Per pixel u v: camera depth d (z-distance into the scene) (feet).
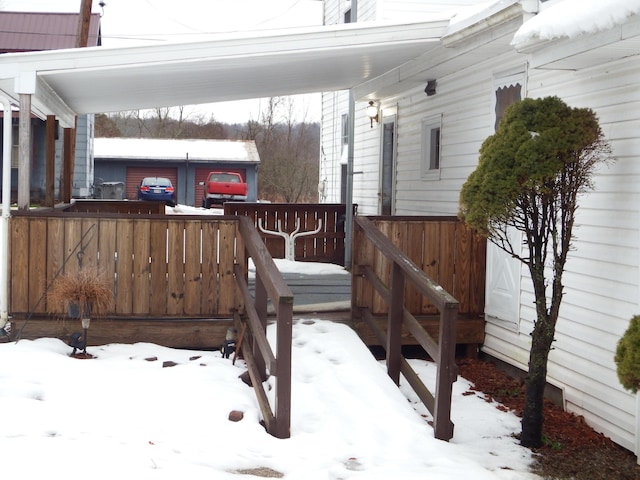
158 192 99.71
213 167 116.26
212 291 21.53
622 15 14.15
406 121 34.27
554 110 16.29
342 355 19.65
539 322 16.89
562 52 17.25
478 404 19.66
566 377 19.70
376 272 22.65
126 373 18.07
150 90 28.17
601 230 18.11
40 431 14.05
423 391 17.87
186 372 18.54
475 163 26.14
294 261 36.70
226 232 21.50
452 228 23.45
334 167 56.18
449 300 16.20
